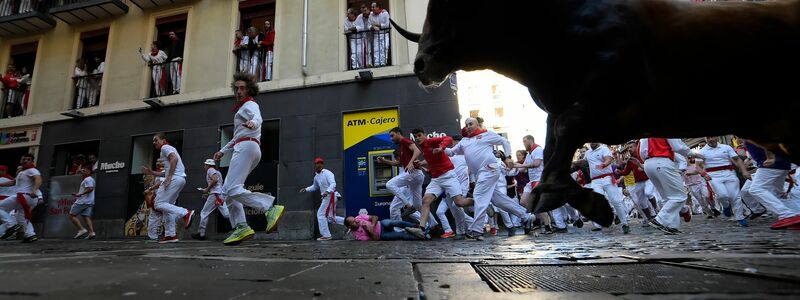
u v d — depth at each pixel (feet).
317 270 6.10
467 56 6.95
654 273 5.19
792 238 11.84
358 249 12.87
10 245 18.93
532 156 25.68
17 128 42.22
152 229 25.77
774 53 5.24
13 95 44.80
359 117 33.50
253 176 33.58
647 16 5.59
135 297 3.66
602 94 5.49
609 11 5.68
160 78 39.68
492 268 6.27
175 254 10.12
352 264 7.16
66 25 44.52
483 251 10.80
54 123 41.29
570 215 32.04
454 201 20.11
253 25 39.81
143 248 14.67
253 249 13.20
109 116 39.63
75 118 40.50
